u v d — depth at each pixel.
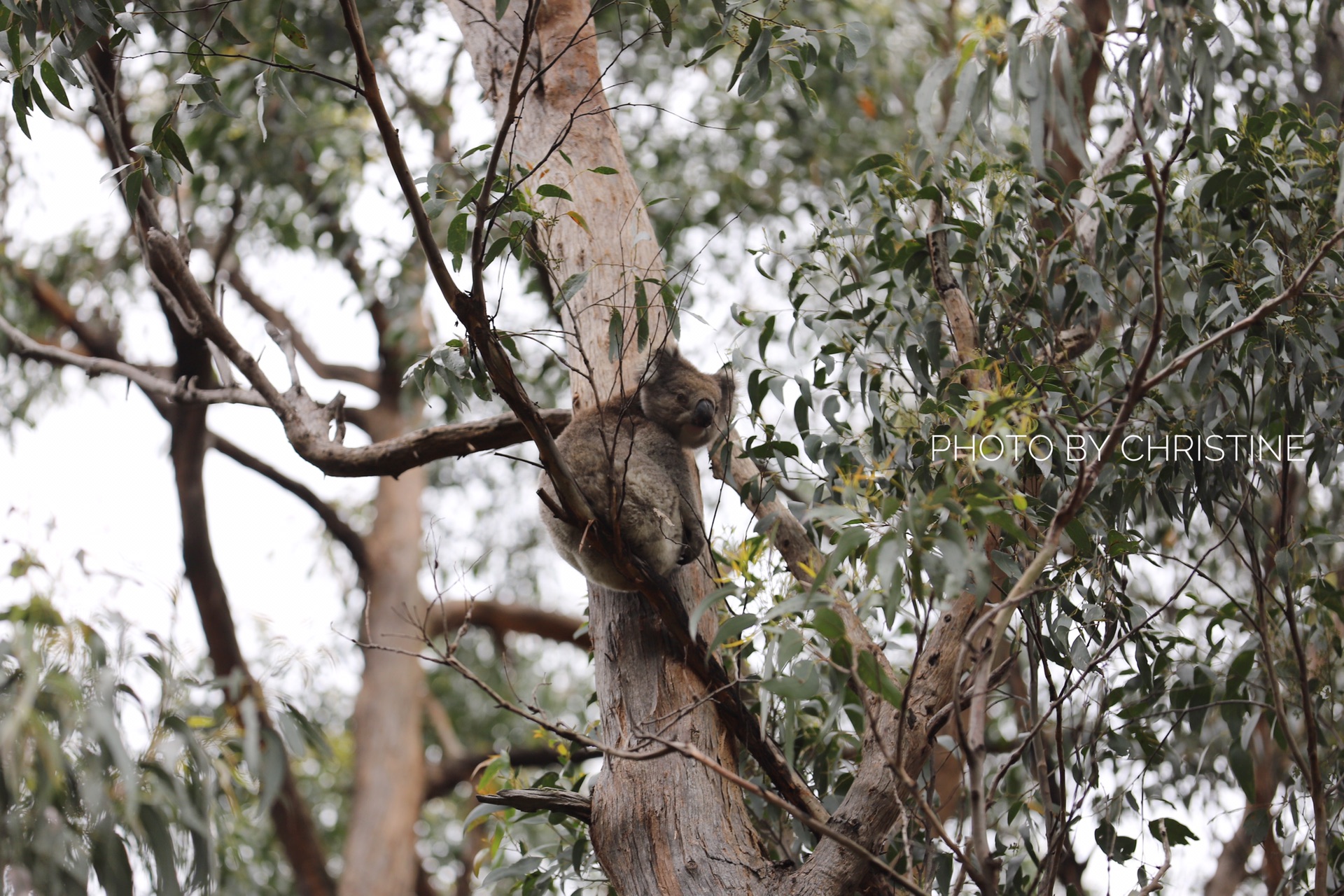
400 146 2.48
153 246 4.33
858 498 2.65
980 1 7.36
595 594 3.61
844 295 3.88
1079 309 3.84
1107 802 3.42
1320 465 3.40
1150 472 3.54
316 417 4.57
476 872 4.38
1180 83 2.57
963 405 3.18
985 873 2.15
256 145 7.99
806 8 7.62
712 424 3.95
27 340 5.46
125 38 3.28
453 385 3.21
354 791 9.70
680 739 3.21
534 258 3.16
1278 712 2.83
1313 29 5.09
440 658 2.63
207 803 3.83
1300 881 3.38
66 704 3.53
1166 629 3.33
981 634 2.52
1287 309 3.32
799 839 3.48
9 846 3.37
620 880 3.09
